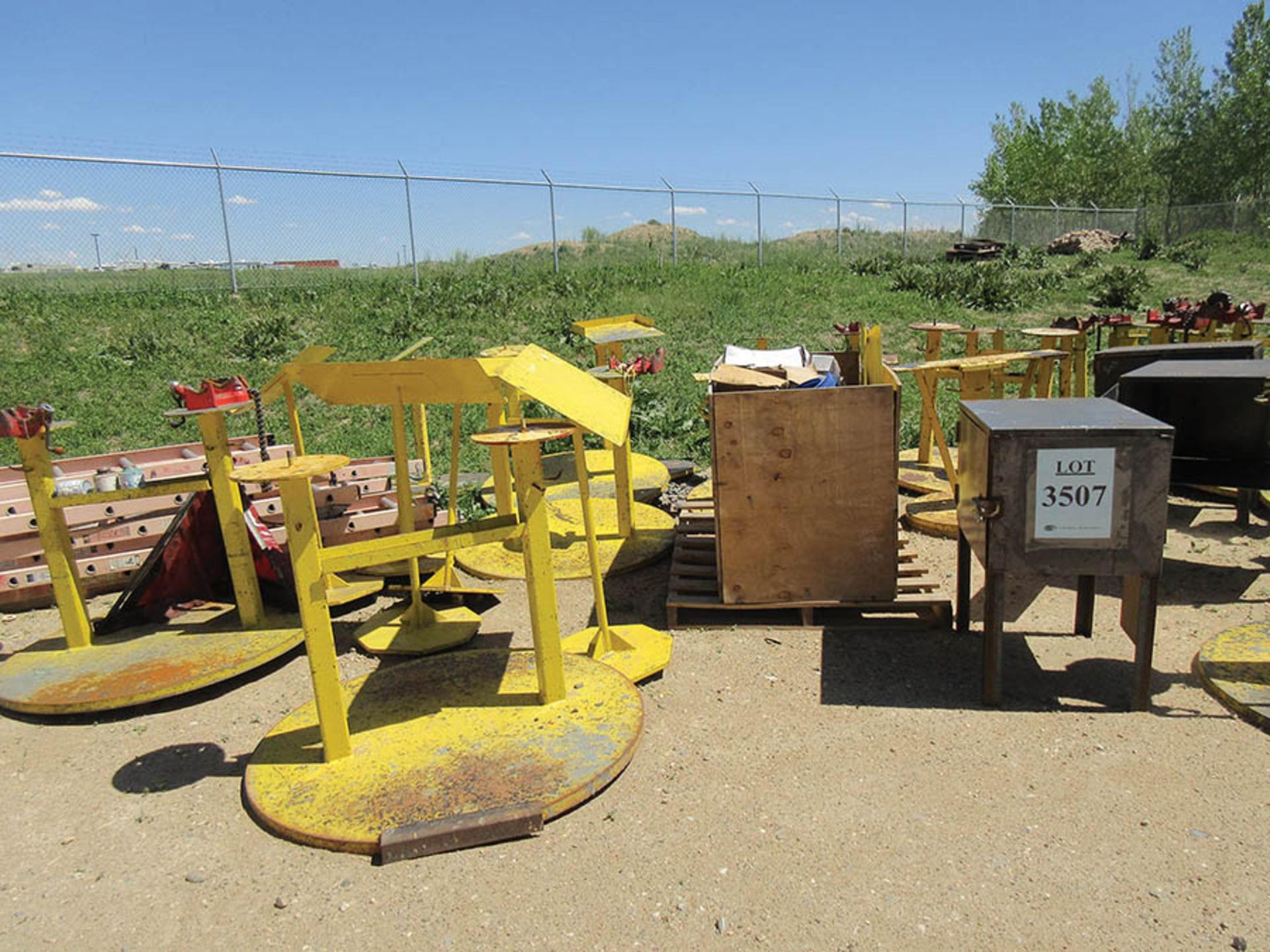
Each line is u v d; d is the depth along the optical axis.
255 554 4.84
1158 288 21.31
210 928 2.49
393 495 5.81
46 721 3.84
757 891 2.52
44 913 2.59
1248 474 4.90
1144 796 2.87
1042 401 3.99
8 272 14.30
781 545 4.32
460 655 4.05
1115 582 4.92
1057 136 50.19
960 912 2.39
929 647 4.12
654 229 25.30
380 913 2.51
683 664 4.05
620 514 5.87
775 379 4.63
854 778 3.06
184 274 14.88
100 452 8.43
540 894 2.55
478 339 13.17
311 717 3.57
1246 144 42.16
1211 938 2.25
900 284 19.78
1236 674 3.59
